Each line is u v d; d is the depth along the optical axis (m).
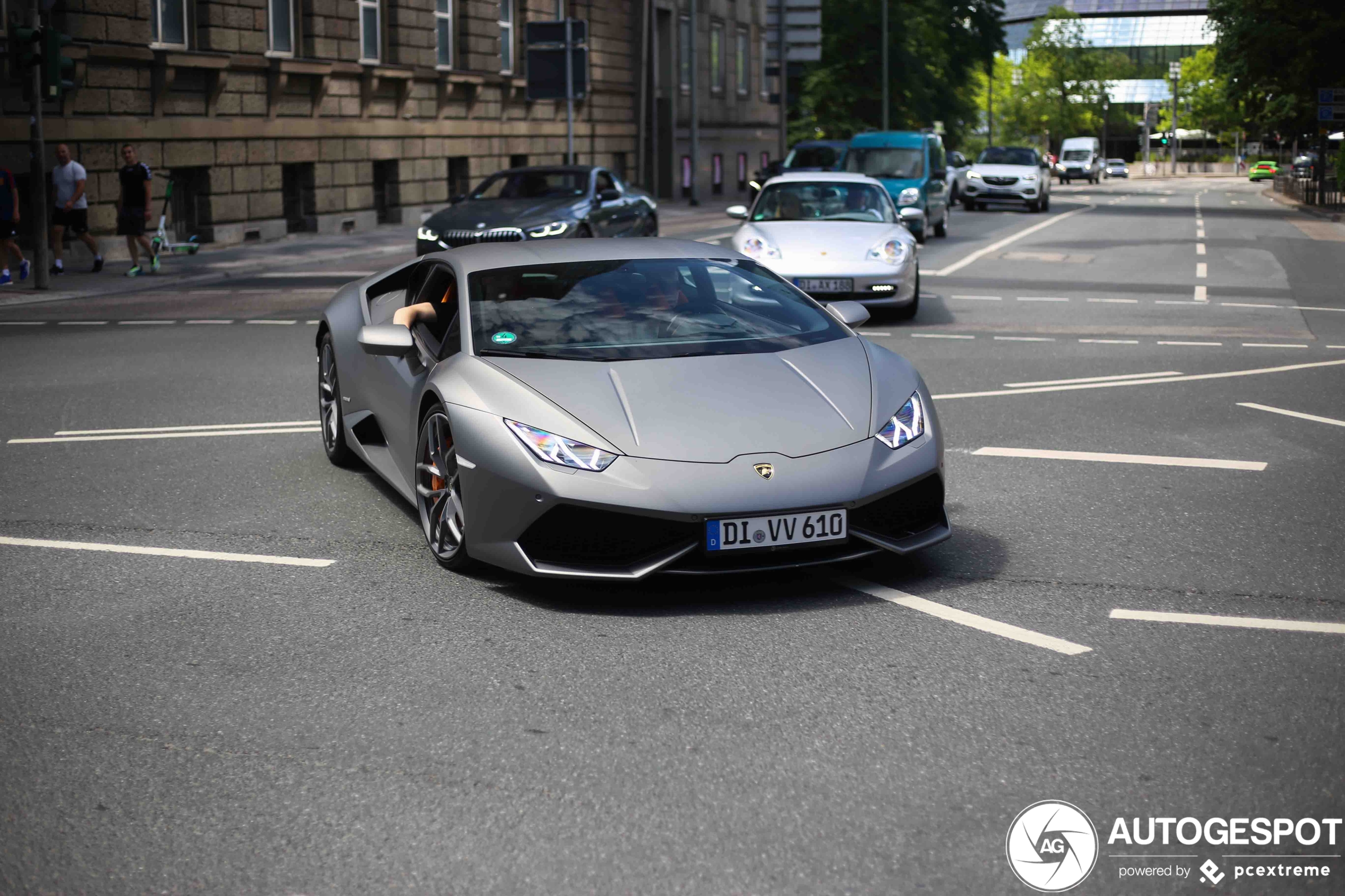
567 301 6.18
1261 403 9.52
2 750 3.92
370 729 4.05
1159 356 11.95
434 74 34.31
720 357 5.75
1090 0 148.88
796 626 4.96
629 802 3.54
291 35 29.16
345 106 30.95
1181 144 149.75
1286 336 13.29
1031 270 21.06
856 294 14.17
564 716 4.12
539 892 3.10
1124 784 3.63
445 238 19.19
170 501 6.99
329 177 30.56
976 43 75.94
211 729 4.06
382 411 6.75
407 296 7.18
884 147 28.48
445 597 5.36
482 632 4.92
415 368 6.33
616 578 5.03
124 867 3.24
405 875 3.19
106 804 3.57
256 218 27.94
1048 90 122.12
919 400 5.68
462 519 5.50
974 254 24.52
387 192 33.66
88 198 23.38
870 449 5.30
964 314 15.27
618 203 21.36
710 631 4.91
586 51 26.03
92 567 5.83
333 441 7.73
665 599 5.29
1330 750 3.83
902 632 4.88
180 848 3.33
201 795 3.61
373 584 5.54
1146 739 3.92
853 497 5.15
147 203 20.62
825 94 67.94
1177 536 6.15
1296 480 7.21
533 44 26.12
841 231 14.82
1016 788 3.61
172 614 5.17
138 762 3.83
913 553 5.92
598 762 3.79
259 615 5.15
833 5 67.81
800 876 3.16
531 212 19.50
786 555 5.18
